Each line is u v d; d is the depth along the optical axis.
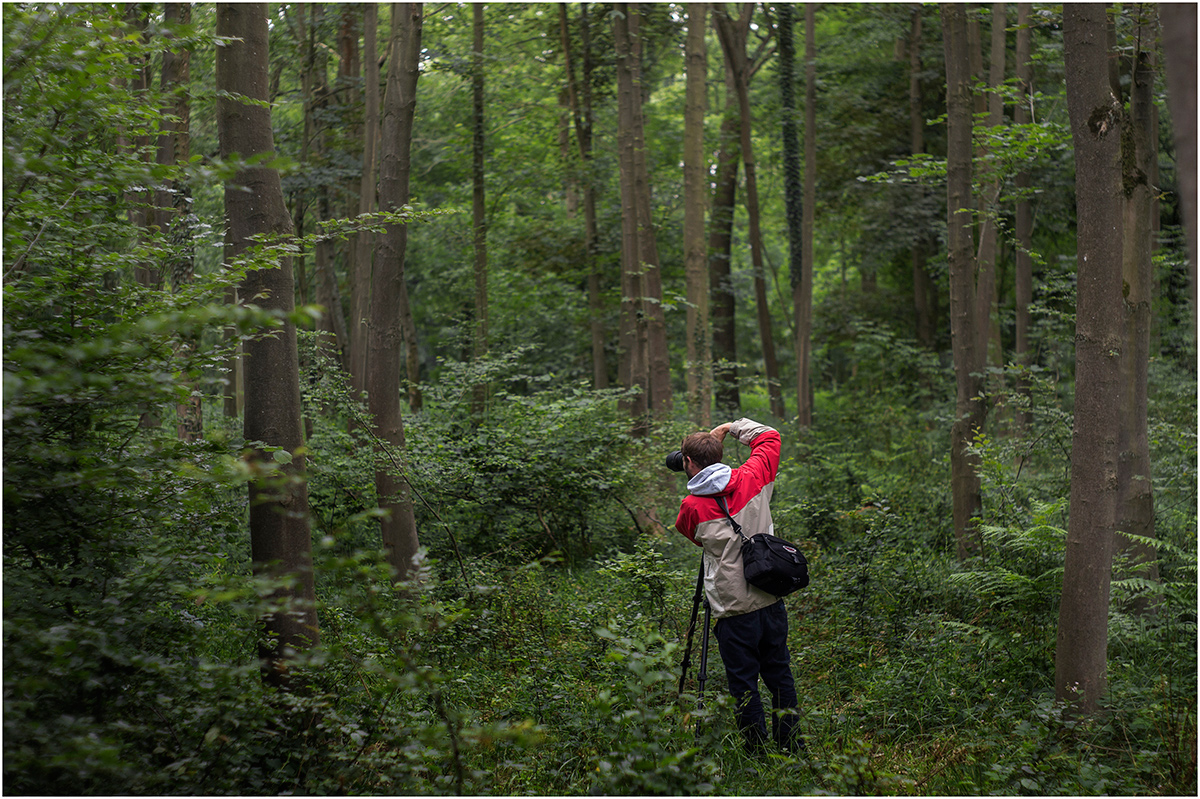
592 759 2.99
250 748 2.98
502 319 16.66
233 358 3.24
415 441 7.53
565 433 8.33
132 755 2.72
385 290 6.09
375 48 8.98
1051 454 8.12
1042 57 8.62
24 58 2.63
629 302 11.10
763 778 3.26
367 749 3.10
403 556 5.86
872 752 3.63
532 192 17.00
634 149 10.88
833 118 17.66
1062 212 14.70
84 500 2.85
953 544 7.02
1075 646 3.85
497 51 15.36
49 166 2.63
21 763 2.29
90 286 3.01
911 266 20.52
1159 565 5.62
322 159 12.02
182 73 6.54
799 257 17.06
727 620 3.86
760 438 4.29
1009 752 3.54
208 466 2.93
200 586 2.98
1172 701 3.78
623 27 10.70
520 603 5.35
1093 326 3.79
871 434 14.20
